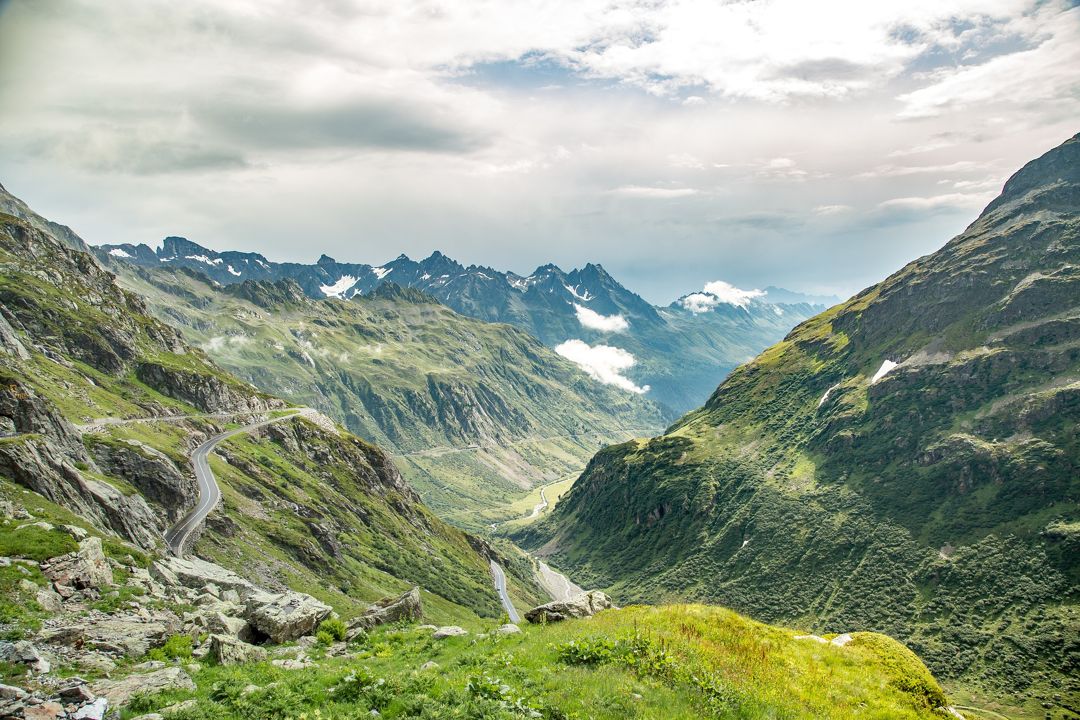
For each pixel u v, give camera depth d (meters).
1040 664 188.75
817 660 34.06
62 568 43.50
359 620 53.22
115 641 35.53
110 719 23.50
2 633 31.94
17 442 80.62
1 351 166.88
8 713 22.08
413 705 25.27
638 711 25.44
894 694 31.67
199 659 36.06
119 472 140.62
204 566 72.62
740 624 37.44
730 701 27.58
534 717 24.42
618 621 38.19
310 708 25.52
